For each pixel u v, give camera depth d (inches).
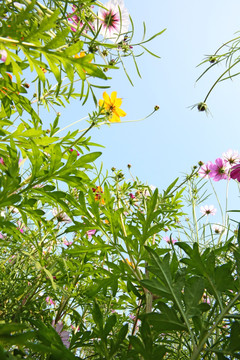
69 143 57.1
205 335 28.6
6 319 56.8
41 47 40.7
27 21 49.9
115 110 76.2
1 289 64.7
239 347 26.1
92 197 48.8
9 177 37.4
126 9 88.4
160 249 44.9
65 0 55.7
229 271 32.1
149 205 45.1
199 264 32.9
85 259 54.2
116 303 61.9
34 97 89.7
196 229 85.7
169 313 28.6
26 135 47.0
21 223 72.8
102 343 30.4
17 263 69.4
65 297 58.5
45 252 71.4
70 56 41.6
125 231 52.2
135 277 45.5
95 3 61.5
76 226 48.5
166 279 31.5
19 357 22.5
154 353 26.4
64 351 25.2
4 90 46.6
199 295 30.3
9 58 41.3
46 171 43.4
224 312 29.7
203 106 88.4
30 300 61.1
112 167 85.2
